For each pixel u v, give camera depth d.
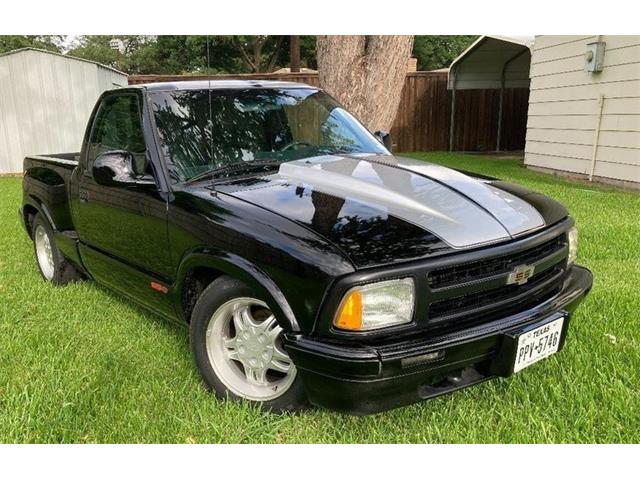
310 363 2.38
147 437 2.67
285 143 3.70
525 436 2.59
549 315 2.73
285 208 2.74
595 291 4.30
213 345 2.98
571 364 3.19
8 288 4.80
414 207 2.73
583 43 10.50
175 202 3.11
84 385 3.08
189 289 3.19
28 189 4.99
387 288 2.33
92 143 4.08
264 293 2.54
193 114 3.54
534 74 12.14
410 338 2.39
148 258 3.41
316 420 2.79
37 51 12.74
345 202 2.79
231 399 2.91
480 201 2.88
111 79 14.60
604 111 10.12
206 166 3.36
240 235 2.67
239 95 3.77
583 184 10.14
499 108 17.61
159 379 3.19
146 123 3.43
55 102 13.12
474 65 16.61
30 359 3.43
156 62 34.72
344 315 2.32
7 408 2.88
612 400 2.82
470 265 2.50
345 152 3.81
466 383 2.57
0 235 6.67
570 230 3.10
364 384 2.29
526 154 12.60
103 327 3.94
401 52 7.65
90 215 3.99
